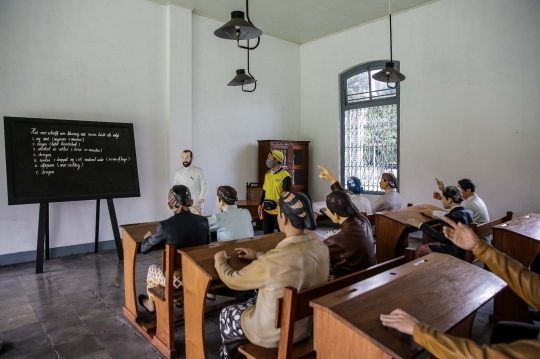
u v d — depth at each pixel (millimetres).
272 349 1781
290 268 1702
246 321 1865
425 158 5934
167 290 2463
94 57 5160
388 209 4207
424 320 1308
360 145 6988
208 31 6410
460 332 1791
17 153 4297
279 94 7500
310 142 7719
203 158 6398
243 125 6938
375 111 6727
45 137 4504
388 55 6363
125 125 5160
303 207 1742
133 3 5492
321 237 2648
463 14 5449
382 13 6238
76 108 5023
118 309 3287
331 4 5875
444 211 4039
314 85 7625
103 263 4684
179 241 2572
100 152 4898
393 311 1249
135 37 5527
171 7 5750
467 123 5465
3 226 4562
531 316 3045
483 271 1799
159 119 5801
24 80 4621
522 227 2951
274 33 7207
